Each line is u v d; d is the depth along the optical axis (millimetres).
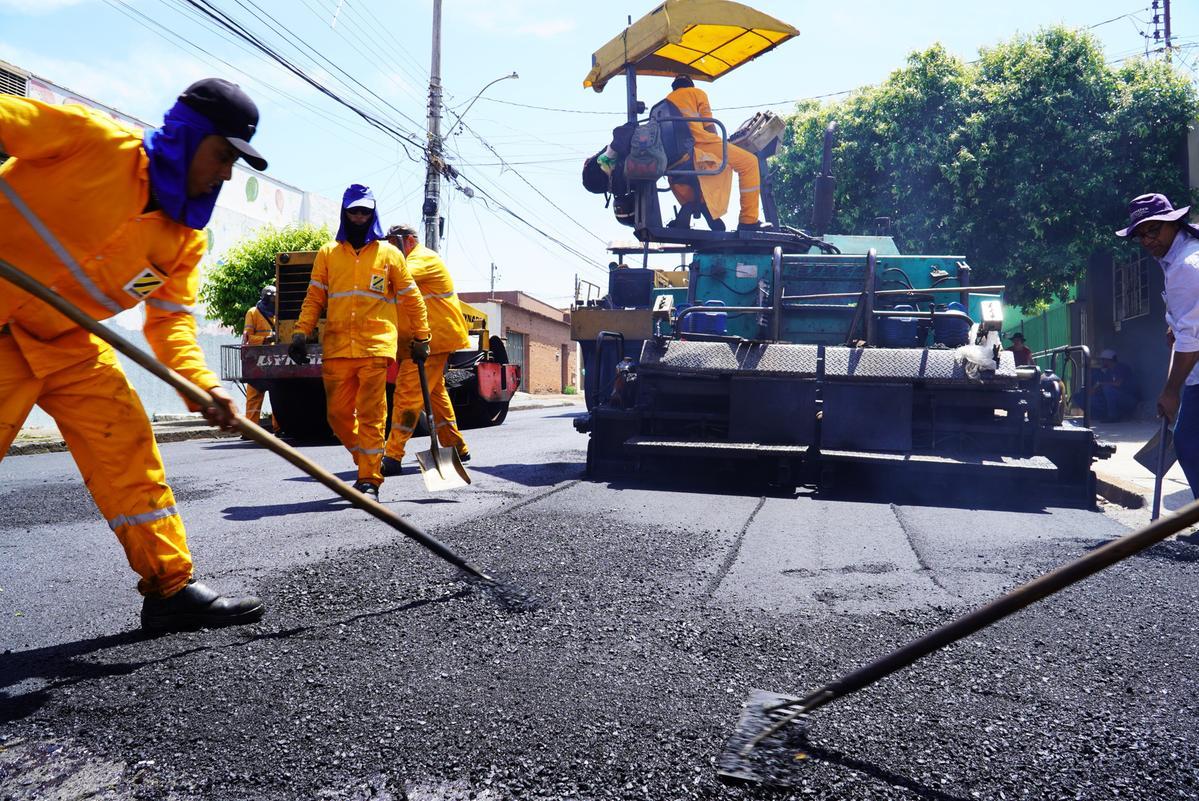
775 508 5043
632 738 1939
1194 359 4121
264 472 7133
